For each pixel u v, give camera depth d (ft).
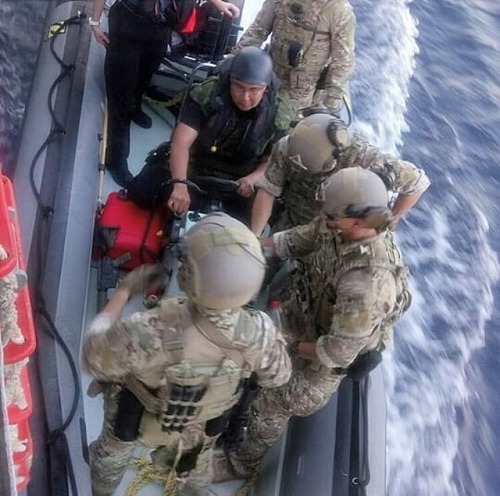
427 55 21.58
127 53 11.01
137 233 9.99
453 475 12.60
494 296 15.76
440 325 14.94
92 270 10.30
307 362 7.55
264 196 8.43
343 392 9.07
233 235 5.53
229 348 5.85
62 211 10.34
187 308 5.81
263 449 8.42
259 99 8.99
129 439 6.68
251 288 5.56
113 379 6.09
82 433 8.30
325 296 7.19
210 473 7.75
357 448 8.57
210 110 9.22
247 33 11.14
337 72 10.97
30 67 16.08
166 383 5.99
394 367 14.01
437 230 16.88
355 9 21.98
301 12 10.62
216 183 9.80
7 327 5.72
